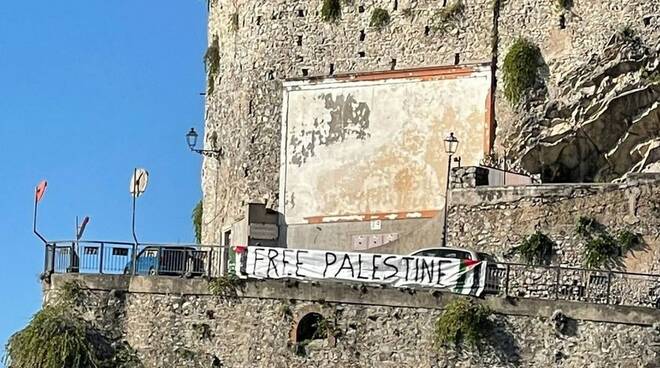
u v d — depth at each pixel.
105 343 41.28
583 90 49.50
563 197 46.66
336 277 41.97
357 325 41.44
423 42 52.28
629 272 43.53
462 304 40.72
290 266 42.31
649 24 49.25
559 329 40.38
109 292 43.09
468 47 51.66
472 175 48.03
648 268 45.34
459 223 47.94
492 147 50.50
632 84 48.81
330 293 41.75
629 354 39.94
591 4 50.25
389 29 52.88
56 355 40.00
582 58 49.91
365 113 52.12
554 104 49.91
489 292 41.50
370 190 51.47
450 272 41.44
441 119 51.16
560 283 42.81
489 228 47.44
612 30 49.62
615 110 49.22
